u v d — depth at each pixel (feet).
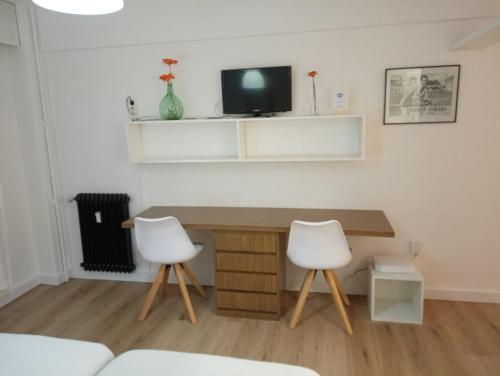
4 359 5.24
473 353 7.94
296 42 9.77
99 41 10.68
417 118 9.48
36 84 10.95
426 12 9.03
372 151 9.87
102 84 10.94
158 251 8.98
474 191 9.59
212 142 10.76
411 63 9.30
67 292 11.29
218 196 10.94
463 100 9.22
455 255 9.97
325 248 8.22
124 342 8.66
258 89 9.89
